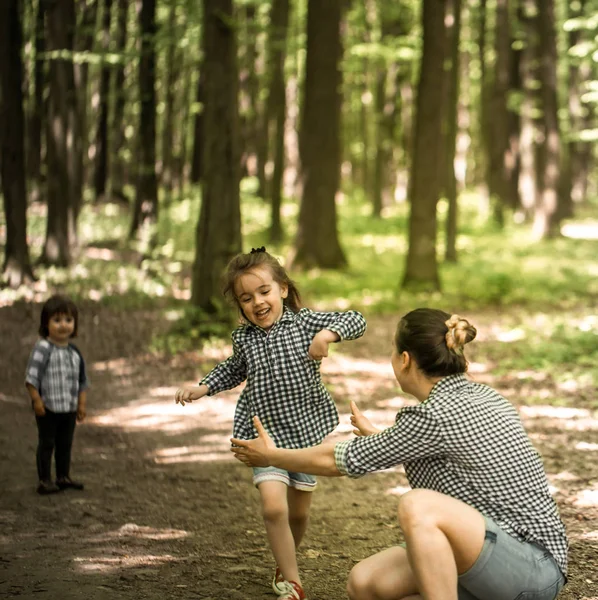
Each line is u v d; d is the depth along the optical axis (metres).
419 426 3.21
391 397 9.69
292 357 4.04
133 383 10.23
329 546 5.05
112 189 30.41
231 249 12.80
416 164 18.47
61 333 6.11
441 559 3.03
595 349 11.78
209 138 12.69
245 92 28.39
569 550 4.78
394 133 32.44
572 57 30.34
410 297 17.67
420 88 18.25
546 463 6.78
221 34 12.45
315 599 4.20
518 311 16.06
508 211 34.34
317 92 20.53
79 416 6.29
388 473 6.79
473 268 21.58
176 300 15.72
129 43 26.30
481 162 35.69
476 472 3.19
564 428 7.97
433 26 18.14
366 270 21.53
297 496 4.28
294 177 38.34
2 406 8.92
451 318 3.39
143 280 17.38
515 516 3.18
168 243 22.03
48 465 6.16
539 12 28.53
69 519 5.56
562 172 36.28
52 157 18.14
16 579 4.43
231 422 8.58
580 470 6.55
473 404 3.24
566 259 24.23
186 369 10.95
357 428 3.67
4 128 15.95
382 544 5.09
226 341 12.39
